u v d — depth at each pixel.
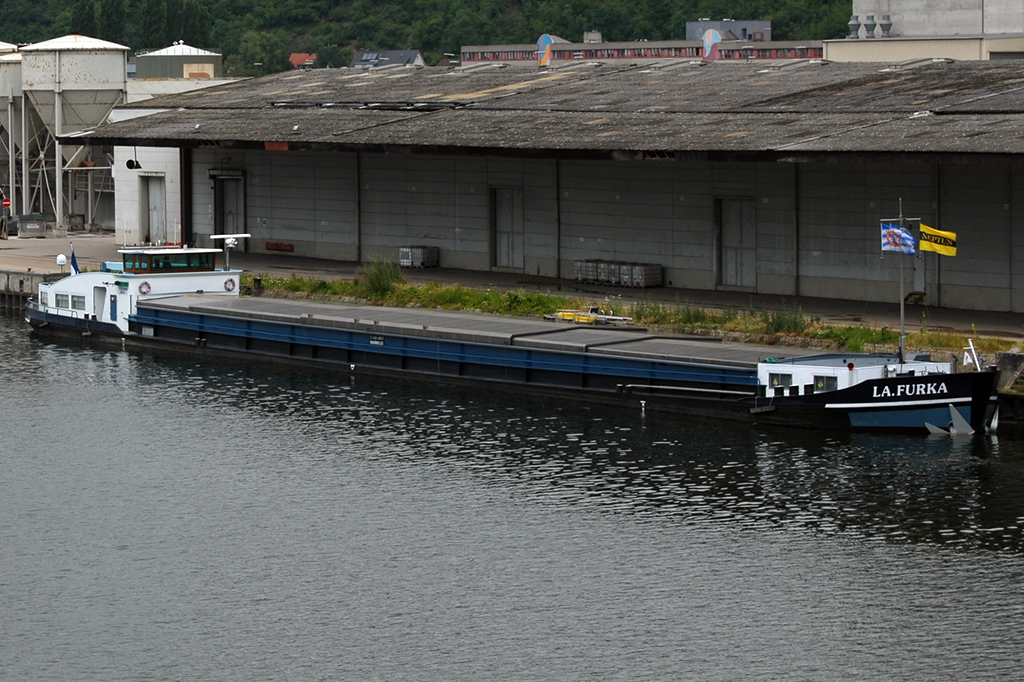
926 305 74.12
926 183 73.31
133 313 82.62
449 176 94.50
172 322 80.44
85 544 48.72
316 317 75.00
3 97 129.00
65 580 45.72
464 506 51.16
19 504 52.81
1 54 137.00
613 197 86.38
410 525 49.53
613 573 45.09
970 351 59.19
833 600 42.81
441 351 69.44
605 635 41.09
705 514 49.59
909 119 73.25
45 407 66.88
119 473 56.22
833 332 65.31
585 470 54.59
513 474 54.47
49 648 41.09
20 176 135.62
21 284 96.94
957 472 52.62
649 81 98.12
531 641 40.88
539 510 50.56
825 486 51.75
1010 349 60.84
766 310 71.19
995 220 71.19
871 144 67.81
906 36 126.75
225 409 65.62
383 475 54.91
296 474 55.41
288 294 86.62
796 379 58.59
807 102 81.94
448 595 43.91
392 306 81.81
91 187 127.38
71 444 60.44
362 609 43.12
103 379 72.81
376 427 61.62
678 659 39.59
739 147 71.62
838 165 76.69
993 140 65.12
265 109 106.38
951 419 56.72
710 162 81.62
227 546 48.19
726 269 82.31
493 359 67.50
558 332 69.25
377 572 45.72
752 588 43.72
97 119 124.94
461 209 94.31
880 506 49.59
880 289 76.00
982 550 45.78
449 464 55.97
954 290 73.12
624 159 75.12
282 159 104.50
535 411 63.53
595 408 63.78
